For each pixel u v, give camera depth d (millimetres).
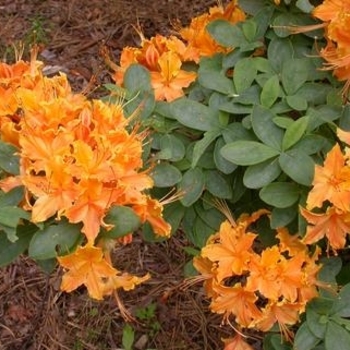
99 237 566
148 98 675
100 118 582
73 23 1624
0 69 648
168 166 659
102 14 1644
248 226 711
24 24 1619
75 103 605
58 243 550
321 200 599
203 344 1058
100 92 1387
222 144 665
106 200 547
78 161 547
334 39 667
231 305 656
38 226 552
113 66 754
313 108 683
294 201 633
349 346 639
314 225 618
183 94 724
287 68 692
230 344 716
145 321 1090
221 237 651
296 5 711
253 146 629
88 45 1567
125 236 580
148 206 598
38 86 620
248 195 722
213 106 685
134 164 574
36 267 1172
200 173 673
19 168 580
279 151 631
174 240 1179
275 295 630
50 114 577
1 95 614
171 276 1141
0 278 1163
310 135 639
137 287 1129
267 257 635
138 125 616
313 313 655
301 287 639
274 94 668
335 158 601
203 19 779
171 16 1629
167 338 1070
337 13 671
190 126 666
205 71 701
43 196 547
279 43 725
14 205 569
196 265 684
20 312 1123
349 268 746
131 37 1589
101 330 1088
